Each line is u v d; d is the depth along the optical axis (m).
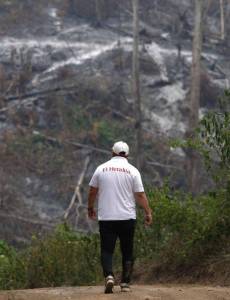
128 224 17.05
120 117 69.00
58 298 16.48
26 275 25.05
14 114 67.56
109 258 17.00
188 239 22.70
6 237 53.78
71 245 25.62
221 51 81.06
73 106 68.94
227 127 22.56
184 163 64.56
